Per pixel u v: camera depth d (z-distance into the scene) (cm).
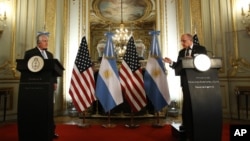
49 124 266
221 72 557
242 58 522
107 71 464
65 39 647
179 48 643
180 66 269
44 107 263
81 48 470
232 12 541
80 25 668
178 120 532
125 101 583
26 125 263
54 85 295
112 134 384
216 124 254
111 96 458
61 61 642
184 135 322
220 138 254
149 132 398
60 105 625
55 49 614
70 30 663
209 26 585
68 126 457
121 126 456
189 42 337
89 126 455
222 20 560
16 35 538
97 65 606
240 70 523
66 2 661
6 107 514
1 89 501
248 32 509
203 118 252
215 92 256
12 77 525
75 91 453
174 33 658
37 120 262
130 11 713
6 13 529
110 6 710
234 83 535
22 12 552
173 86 633
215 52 565
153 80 462
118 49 662
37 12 575
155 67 466
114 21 708
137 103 461
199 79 258
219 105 255
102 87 461
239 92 506
